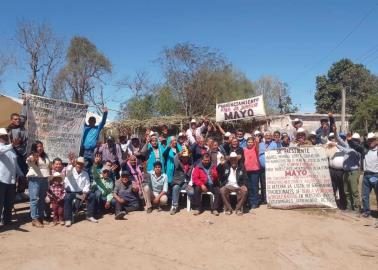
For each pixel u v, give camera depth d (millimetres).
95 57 44594
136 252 7805
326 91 55625
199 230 9211
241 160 10703
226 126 19875
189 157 11047
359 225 9703
